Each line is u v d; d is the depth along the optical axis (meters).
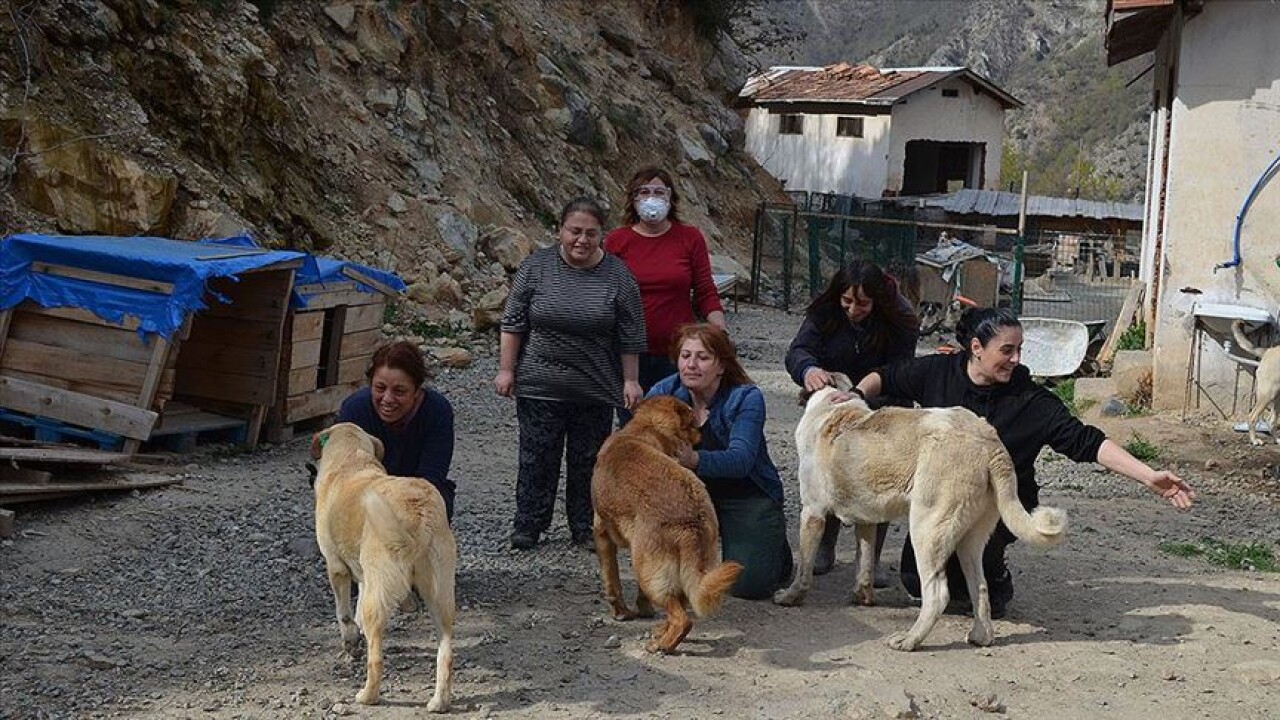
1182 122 12.52
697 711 5.27
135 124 13.66
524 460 7.64
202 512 8.02
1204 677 5.86
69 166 12.57
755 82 48.56
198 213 13.51
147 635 6.03
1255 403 11.69
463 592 6.84
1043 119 104.88
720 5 31.38
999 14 122.06
